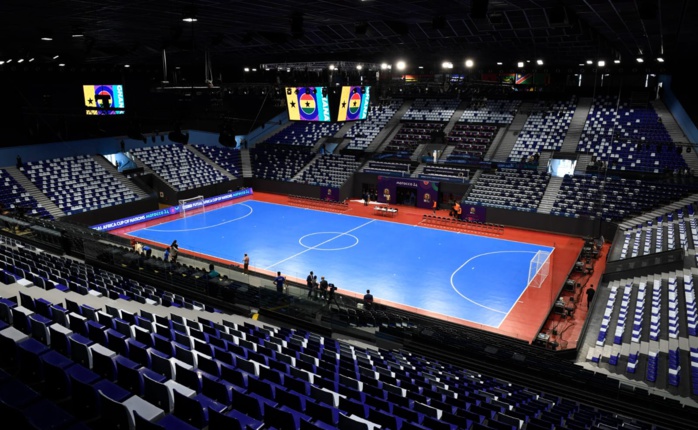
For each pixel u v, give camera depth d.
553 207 38.31
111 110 22.52
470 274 29.00
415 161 47.47
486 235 37.19
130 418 7.68
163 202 45.31
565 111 47.44
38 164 39.69
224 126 23.20
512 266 30.36
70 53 29.39
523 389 16.33
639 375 17.75
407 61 34.69
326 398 10.88
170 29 20.69
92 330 12.17
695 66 36.03
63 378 8.72
